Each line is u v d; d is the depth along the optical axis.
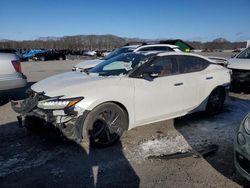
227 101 7.27
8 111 6.21
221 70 5.82
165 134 4.70
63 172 3.43
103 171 3.45
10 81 6.02
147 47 10.62
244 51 9.22
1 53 6.02
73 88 3.95
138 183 3.18
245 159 2.91
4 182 3.21
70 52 50.75
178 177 3.30
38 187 3.11
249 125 2.96
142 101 4.39
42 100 3.87
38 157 3.82
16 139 4.46
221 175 3.35
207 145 4.25
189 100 5.12
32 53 37.28
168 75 4.82
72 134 3.76
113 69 4.72
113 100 4.05
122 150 4.05
